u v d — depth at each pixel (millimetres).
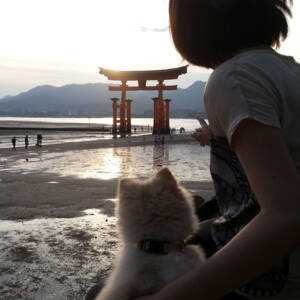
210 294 801
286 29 1174
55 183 14664
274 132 873
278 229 778
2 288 4629
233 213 1188
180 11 1200
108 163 25031
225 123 978
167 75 68750
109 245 6453
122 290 1264
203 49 1207
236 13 1104
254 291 1053
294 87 977
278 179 821
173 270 1277
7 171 19516
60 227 7742
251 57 997
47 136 71250
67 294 4465
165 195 1365
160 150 39000
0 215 8820
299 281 1031
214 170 1237
